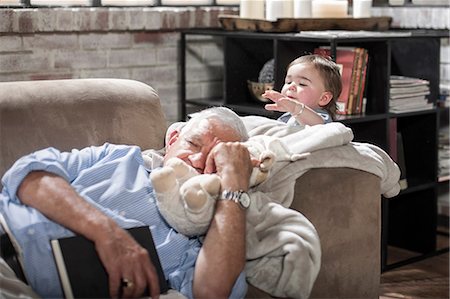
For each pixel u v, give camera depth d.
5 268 1.93
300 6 3.70
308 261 2.02
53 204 1.97
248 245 2.07
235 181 2.07
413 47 3.78
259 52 3.81
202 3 4.03
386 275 3.49
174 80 3.91
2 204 2.04
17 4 3.42
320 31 3.61
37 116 2.34
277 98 2.56
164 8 3.86
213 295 1.96
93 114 2.43
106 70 3.65
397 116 3.53
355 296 2.39
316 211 2.27
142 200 2.14
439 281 3.44
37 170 2.04
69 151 2.35
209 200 2.05
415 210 3.86
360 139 3.59
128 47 3.71
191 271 2.04
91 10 3.53
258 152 2.21
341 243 2.33
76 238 1.94
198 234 2.13
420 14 3.92
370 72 3.54
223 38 3.70
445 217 4.11
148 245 2.04
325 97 2.80
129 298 1.92
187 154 2.21
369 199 2.39
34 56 3.41
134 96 2.54
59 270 1.90
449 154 3.91
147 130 2.52
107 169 2.17
